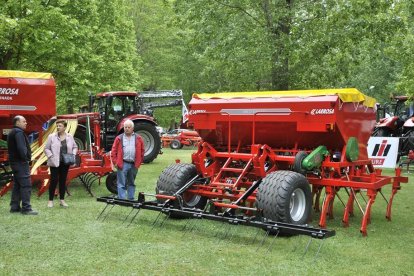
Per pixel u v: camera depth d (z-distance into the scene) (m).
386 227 7.89
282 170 7.96
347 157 7.85
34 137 12.55
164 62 37.09
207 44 15.03
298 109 7.67
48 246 6.38
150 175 13.87
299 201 7.25
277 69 14.28
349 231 7.55
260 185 7.09
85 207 8.95
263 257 6.04
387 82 27.75
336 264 5.85
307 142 8.02
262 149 7.73
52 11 14.70
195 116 8.83
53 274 5.34
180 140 30.03
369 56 16.12
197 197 8.37
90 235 6.96
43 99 11.22
